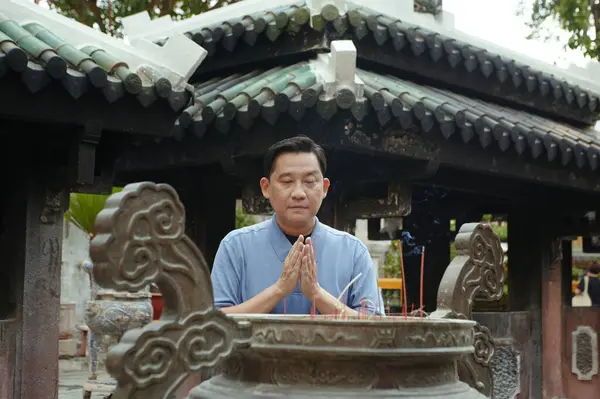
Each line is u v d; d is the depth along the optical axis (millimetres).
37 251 4750
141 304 5941
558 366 7449
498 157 5812
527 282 7559
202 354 1650
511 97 7062
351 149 4848
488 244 2531
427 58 6188
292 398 1678
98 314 5910
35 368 4719
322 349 1675
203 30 5961
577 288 15922
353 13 5449
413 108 4836
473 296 2459
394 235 7789
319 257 2674
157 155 5797
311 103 4512
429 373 1783
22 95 3980
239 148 5164
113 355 1556
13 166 4797
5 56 3773
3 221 4895
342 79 4547
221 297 2633
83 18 10789
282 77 5102
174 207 1610
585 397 7523
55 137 4551
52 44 4262
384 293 8961
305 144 2594
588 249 8953
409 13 6516
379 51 5840
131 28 6953
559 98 7355
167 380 1605
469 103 6289
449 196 7883
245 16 5910
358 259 2734
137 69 4398
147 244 1557
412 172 5273
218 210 6574
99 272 1500
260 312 2291
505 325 7066
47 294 4797
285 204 2594
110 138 4758
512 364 7055
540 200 7473
